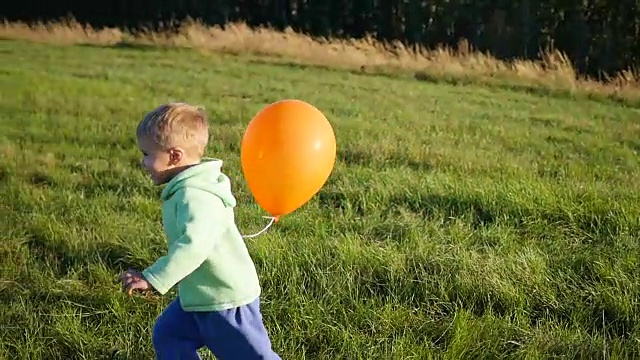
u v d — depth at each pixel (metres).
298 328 4.13
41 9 27.66
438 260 4.87
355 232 5.58
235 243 3.18
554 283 4.67
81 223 5.73
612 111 13.55
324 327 4.14
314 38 22.95
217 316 3.15
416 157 8.07
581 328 4.21
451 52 20.11
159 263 2.95
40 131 9.13
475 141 9.49
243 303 3.18
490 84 16.62
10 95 11.50
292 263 4.78
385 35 23.83
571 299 4.50
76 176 7.13
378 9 23.94
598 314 4.37
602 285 4.62
